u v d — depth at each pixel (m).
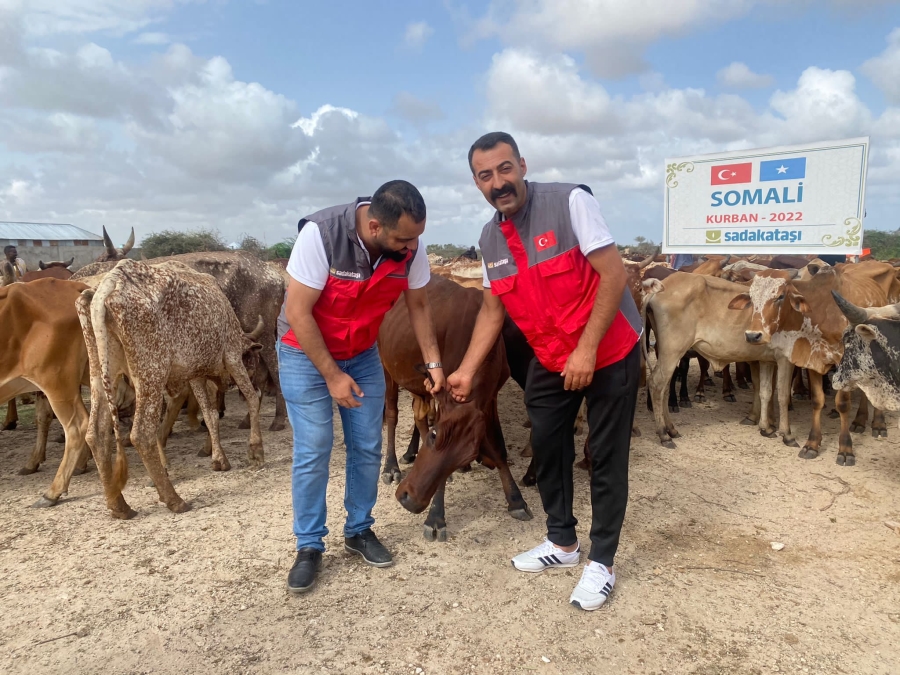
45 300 4.59
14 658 2.89
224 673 2.78
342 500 4.69
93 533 4.18
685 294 6.04
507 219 2.90
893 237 34.22
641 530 4.12
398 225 2.83
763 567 3.64
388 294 3.25
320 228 2.97
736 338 6.12
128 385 6.03
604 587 3.22
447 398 3.25
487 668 2.79
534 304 2.92
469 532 4.14
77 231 43.75
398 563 3.73
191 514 4.48
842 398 5.44
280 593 3.41
